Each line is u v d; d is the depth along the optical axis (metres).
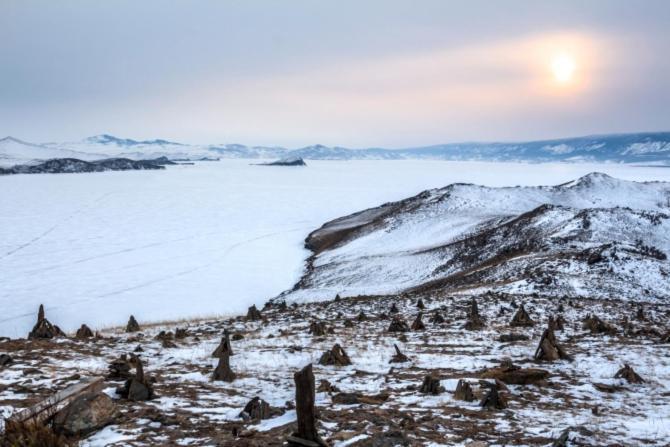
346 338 19.47
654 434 7.95
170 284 65.62
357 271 64.75
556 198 109.38
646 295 35.28
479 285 42.53
